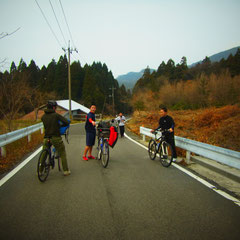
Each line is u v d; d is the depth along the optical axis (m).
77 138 10.58
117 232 2.36
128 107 95.56
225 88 29.91
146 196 3.38
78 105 43.91
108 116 65.50
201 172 4.84
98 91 62.62
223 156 4.16
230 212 2.87
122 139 10.81
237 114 13.42
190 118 17.11
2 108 9.50
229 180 4.27
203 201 3.21
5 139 5.95
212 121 13.48
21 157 6.13
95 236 2.28
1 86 9.27
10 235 2.27
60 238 2.23
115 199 3.25
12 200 3.17
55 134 4.22
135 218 2.67
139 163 5.64
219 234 2.33
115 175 4.52
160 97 46.34
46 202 3.11
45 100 29.64
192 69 68.00
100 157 5.83
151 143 6.32
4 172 4.64
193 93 36.69
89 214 2.76
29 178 4.23
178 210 2.91
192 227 2.47
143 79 79.75
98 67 89.69
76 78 61.09
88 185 3.87
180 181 4.15
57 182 4.02
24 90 10.37
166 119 5.61
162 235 2.31
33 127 9.23
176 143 6.16
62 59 59.69
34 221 2.57
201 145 4.84
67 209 2.89
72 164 5.45
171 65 72.00
